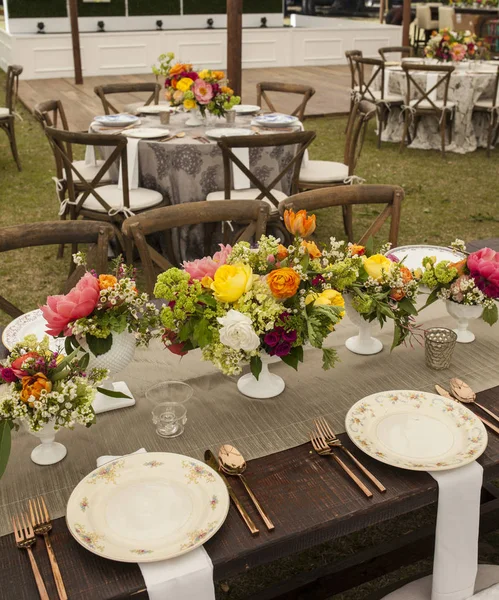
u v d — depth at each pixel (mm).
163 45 10953
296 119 4352
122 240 3596
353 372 1598
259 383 1517
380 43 12125
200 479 1223
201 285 1341
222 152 3482
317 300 1366
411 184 5676
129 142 3760
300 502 1200
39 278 3934
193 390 1531
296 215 1432
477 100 6621
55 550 1106
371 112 3926
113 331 1372
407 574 2041
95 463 1302
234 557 1091
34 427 1168
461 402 1473
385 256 1647
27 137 7246
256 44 11445
